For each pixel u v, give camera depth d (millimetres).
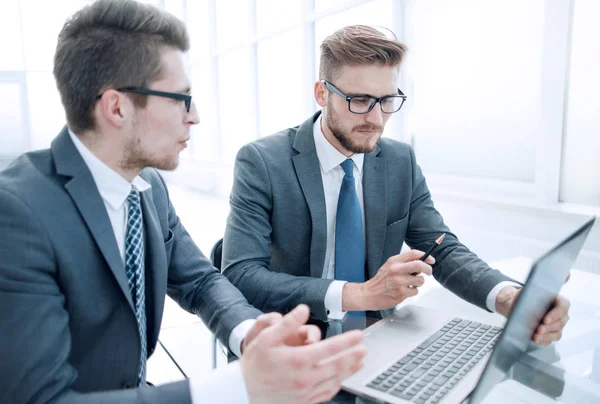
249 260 1287
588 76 2348
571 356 946
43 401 661
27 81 7672
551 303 953
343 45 1211
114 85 774
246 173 1374
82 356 821
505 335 685
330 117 1285
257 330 779
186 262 1169
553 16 2389
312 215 1345
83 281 782
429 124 3285
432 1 3129
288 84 5012
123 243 888
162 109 811
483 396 757
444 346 917
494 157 2889
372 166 1424
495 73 2811
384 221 1406
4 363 660
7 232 696
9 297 673
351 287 1114
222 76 6426
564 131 2480
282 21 4973
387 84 1227
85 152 825
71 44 772
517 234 2604
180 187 7738
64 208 770
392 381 784
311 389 628
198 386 679
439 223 1473
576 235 852
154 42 787
